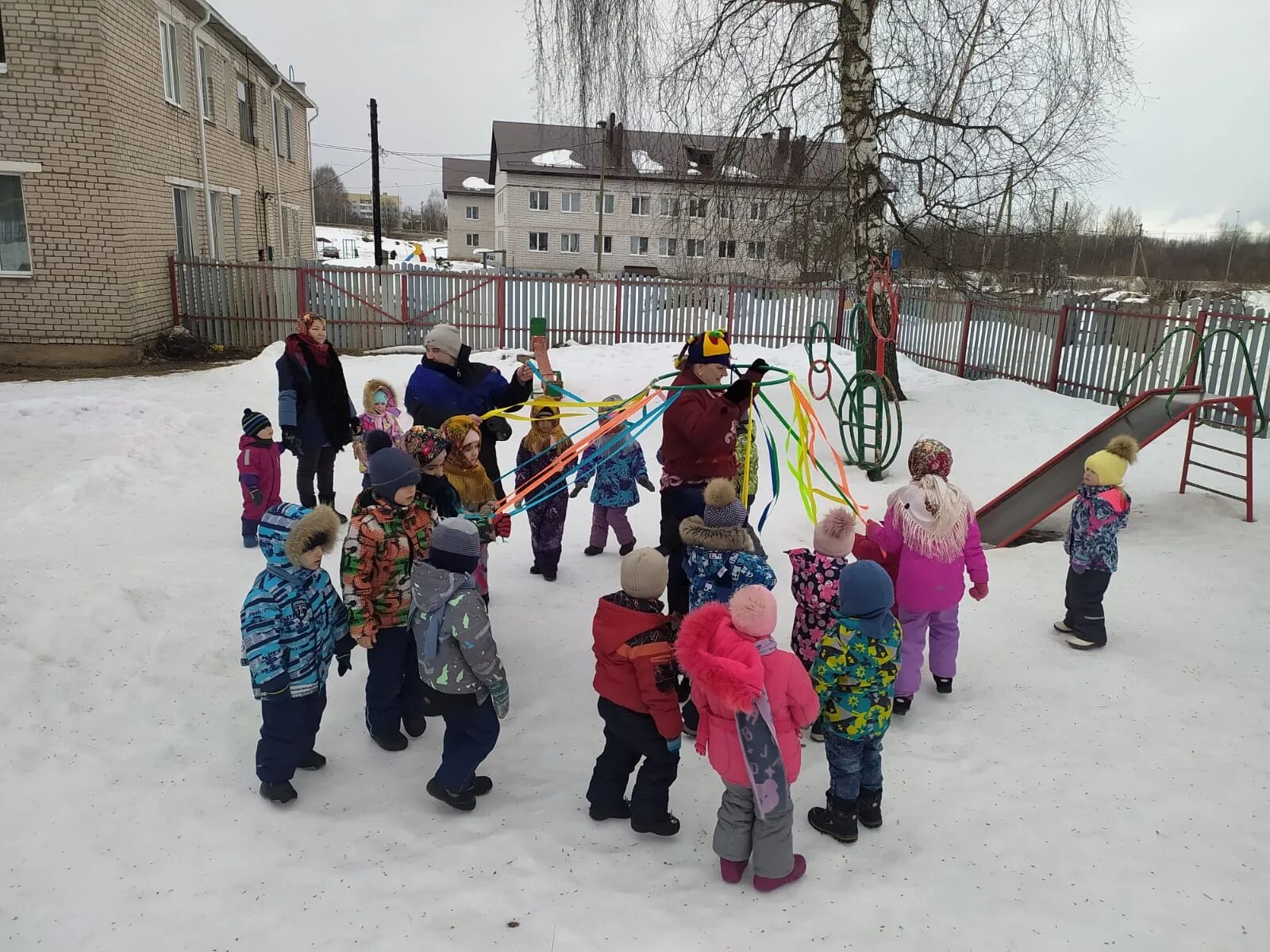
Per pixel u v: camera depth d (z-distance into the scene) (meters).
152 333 15.17
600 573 6.34
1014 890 3.16
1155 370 11.50
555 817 3.62
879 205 11.51
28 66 12.80
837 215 13.01
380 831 3.50
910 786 3.80
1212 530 6.87
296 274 16.58
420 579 3.49
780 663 3.10
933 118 11.46
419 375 5.43
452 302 17.27
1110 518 4.86
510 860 3.33
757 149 12.40
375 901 3.09
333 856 3.34
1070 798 3.68
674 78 11.86
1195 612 5.43
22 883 3.12
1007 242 13.04
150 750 3.94
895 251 11.50
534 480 5.19
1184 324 11.02
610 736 3.47
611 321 17.89
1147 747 4.04
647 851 3.41
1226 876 3.19
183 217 17.14
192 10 16.81
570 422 8.25
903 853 3.38
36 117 12.97
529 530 7.31
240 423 10.53
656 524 7.48
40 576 5.26
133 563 5.84
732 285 17.94
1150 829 3.47
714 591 3.90
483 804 3.71
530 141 52.03
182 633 4.86
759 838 3.11
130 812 3.54
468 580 3.47
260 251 22.44
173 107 16.05
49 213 13.35
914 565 4.28
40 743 3.88
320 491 7.14
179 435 9.66
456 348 5.45
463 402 5.47
